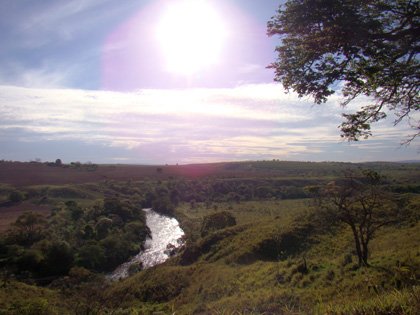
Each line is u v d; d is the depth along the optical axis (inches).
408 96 327.6
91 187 4318.4
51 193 3799.2
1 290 1392.7
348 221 1144.2
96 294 1513.3
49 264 1969.7
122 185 4633.4
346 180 1250.6
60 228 2488.9
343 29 290.0
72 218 2871.6
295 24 307.4
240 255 1605.6
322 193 1304.1
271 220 2053.4
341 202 1187.9
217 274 1389.0
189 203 4190.5
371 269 833.5
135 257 2313.0
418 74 303.7
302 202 3683.6
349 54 311.1
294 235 1657.2
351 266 962.7
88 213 3014.3
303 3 291.9
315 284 890.7
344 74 313.1
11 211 3120.1
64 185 4195.4
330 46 307.0
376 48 305.9
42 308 1049.5
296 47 323.3
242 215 3034.0
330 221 1571.1
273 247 1627.7
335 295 745.6
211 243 1966.0
